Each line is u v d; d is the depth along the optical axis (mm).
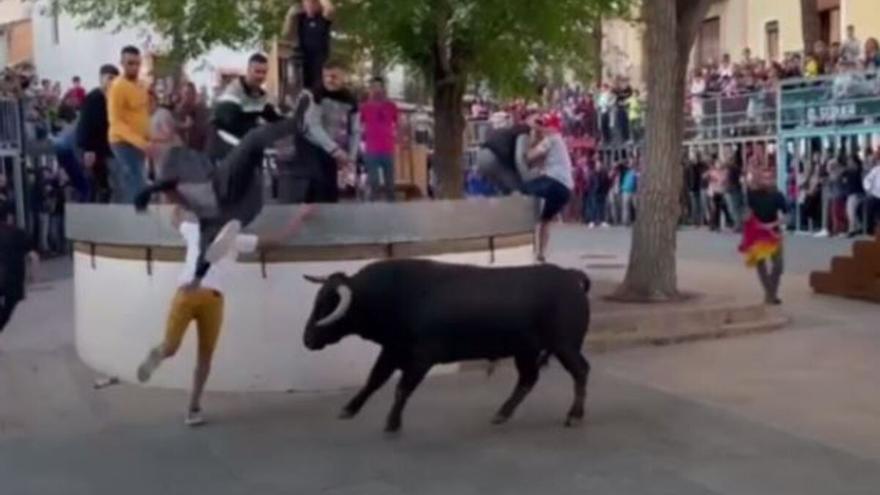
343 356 9492
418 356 7816
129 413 8914
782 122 26375
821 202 24734
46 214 23484
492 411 8586
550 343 7969
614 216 30047
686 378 9586
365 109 12797
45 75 39156
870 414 8289
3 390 9852
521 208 10328
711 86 28875
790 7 32969
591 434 7883
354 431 8156
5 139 22391
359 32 13406
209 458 7613
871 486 6652
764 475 6891
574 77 16750
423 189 16969
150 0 14555
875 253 13766
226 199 8344
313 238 9367
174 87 15977
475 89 16031
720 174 26344
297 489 6887
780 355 10508
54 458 7711
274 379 9461
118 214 9852
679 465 7129
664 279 12352
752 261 13180
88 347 10719
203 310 8359
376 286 7801
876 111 23938
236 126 10398
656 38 12500
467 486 6828
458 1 13234
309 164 10703
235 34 14180
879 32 29672
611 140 30453
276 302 9422
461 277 7852
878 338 11336
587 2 14102
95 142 12648
